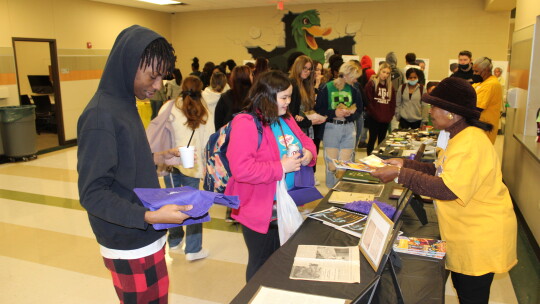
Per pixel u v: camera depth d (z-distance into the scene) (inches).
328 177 191.3
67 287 114.8
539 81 162.4
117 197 50.6
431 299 56.5
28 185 217.6
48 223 162.9
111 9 389.1
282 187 79.0
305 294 53.7
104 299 108.7
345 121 181.5
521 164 173.6
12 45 288.5
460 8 379.9
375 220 65.2
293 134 85.1
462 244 69.2
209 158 83.4
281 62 448.1
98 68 374.0
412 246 71.1
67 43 338.0
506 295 110.6
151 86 55.5
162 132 116.6
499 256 67.4
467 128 67.5
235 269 124.6
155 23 459.5
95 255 134.5
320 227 81.4
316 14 423.5
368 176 117.1
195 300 108.0
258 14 446.9
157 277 60.3
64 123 336.5
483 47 380.5
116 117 52.4
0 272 123.4
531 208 150.3
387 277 61.6
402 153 148.7
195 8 448.8
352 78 175.6
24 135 271.3
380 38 407.5
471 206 68.2
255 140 75.7
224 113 142.1
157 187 59.9
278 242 87.0
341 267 63.7
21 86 405.1
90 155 50.1
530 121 166.6
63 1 332.2
